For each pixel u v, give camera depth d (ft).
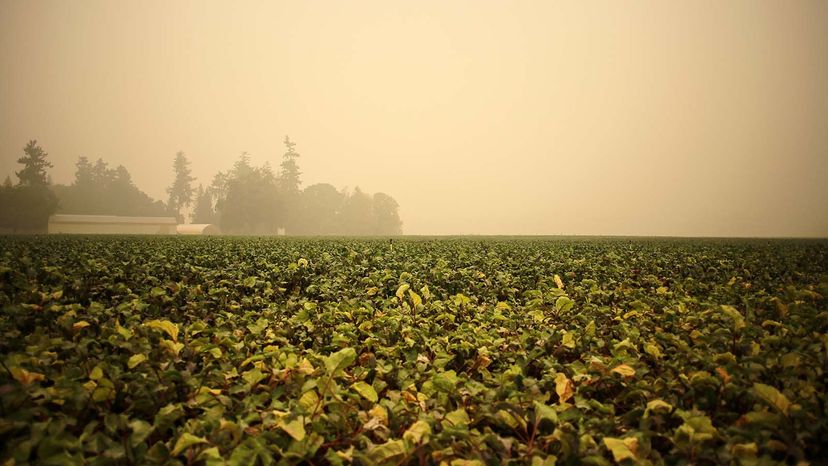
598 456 7.27
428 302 20.70
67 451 7.12
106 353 11.53
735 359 11.23
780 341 12.76
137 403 9.01
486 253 46.91
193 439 7.22
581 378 10.76
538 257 41.96
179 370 11.09
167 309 18.47
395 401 9.66
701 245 74.43
